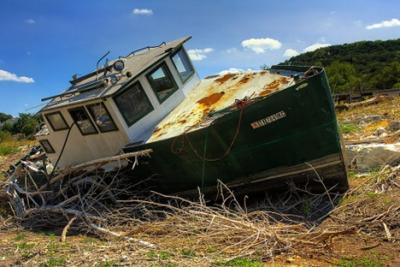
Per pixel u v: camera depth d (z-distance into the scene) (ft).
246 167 27.71
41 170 38.60
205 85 35.35
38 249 24.31
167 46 35.42
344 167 26.55
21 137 111.55
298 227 23.09
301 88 24.73
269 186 28.12
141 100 32.04
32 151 43.37
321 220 24.07
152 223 26.58
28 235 29.66
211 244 22.26
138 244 23.34
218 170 28.45
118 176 32.42
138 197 32.04
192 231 24.27
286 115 25.41
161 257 20.61
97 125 32.58
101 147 33.53
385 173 28.07
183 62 35.60
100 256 21.84
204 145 27.78
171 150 28.94
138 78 31.89
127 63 34.96
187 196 30.73
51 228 31.89
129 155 28.66
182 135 27.99
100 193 32.01
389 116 56.34
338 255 19.16
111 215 29.14
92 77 35.63
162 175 30.63
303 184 27.63
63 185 35.65
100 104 31.01
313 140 25.84
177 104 34.01
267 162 27.09
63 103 33.53
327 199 27.12
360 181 29.12
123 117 31.04
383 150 31.35
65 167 35.42
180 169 29.66
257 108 25.67
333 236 20.48
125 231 27.30
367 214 23.06
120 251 22.48
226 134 26.94
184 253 21.17
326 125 25.46
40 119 40.68
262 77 32.07
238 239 22.27
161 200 31.71
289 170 26.99
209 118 28.63
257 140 26.58
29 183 40.40
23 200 36.76
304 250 20.10
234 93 31.58
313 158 26.30
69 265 20.84
